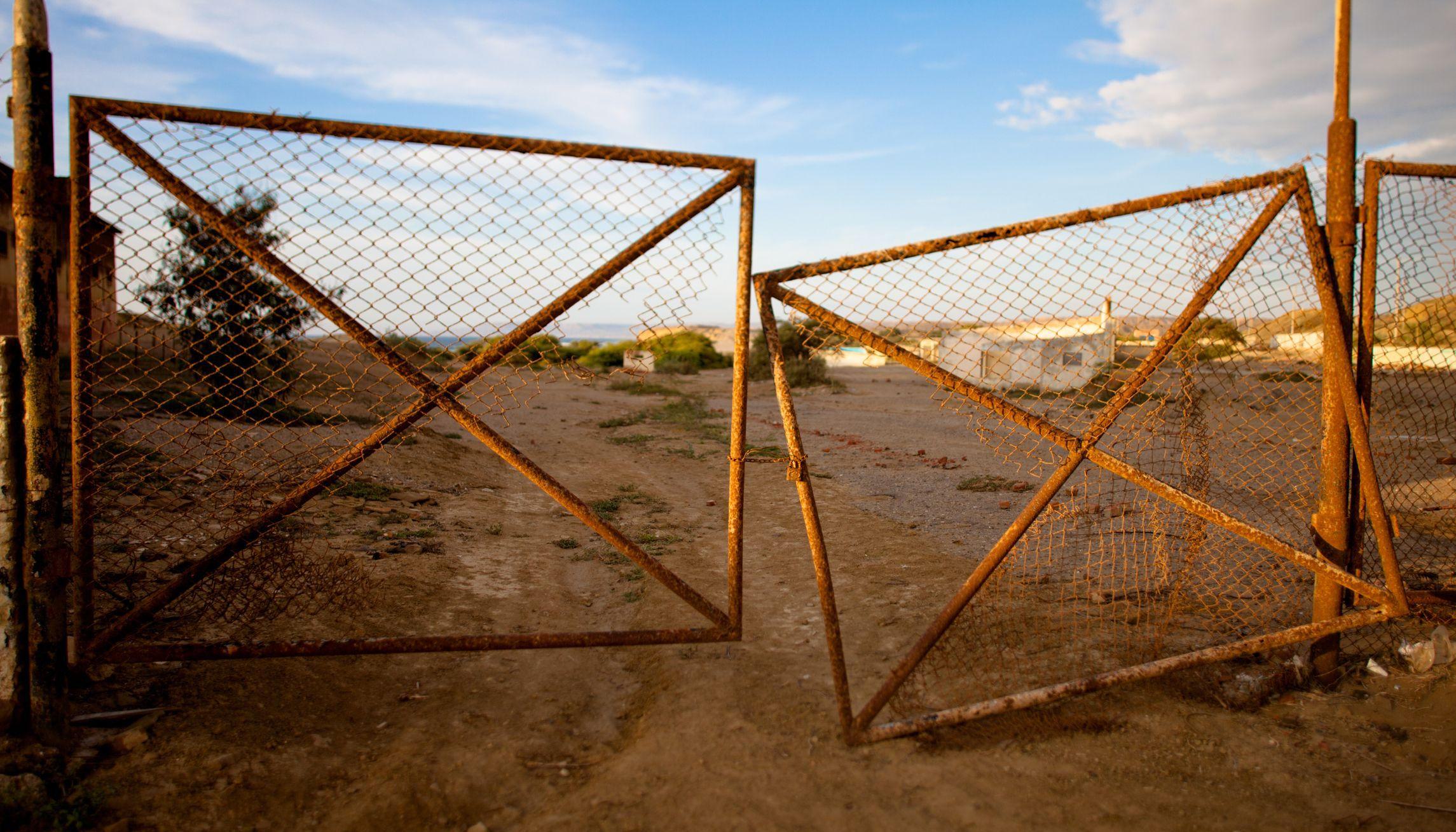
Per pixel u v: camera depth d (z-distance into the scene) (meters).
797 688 3.62
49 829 2.52
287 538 3.95
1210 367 3.92
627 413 20.83
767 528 7.57
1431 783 2.81
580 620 5.04
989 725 3.19
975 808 2.69
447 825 2.73
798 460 3.22
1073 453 3.38
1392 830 2.56
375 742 3.26
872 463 11.82
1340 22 3.44
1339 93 3.46
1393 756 3.00
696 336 50.44
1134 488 8.45
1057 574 5.34
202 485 6.13
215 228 2.85
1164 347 3.44
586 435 16.14
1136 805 2.71
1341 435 3.60
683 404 23.70
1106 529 6.67
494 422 16.48
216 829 2.62
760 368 35.09
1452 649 3.58
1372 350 3.64
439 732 3.34
